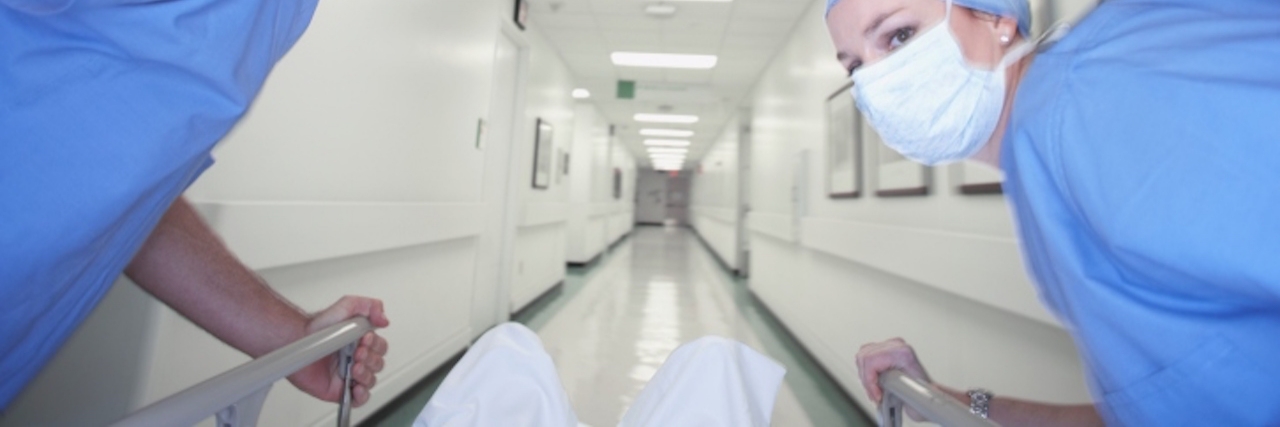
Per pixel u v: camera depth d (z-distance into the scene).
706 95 5.81
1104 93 0.37
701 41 4.38
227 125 0.44
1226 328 0.37
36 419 1.09
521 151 3.83
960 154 0.66
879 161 2.28
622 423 0.80
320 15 1.55
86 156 0.36
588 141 7.09
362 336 0.83
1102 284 0.42
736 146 7.21
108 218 0.40
